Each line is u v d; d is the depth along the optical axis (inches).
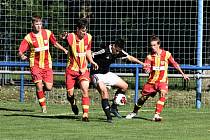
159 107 1098.7
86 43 1096.8
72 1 1742.1
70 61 1112.2
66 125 1015.0
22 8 1688.0
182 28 1708.9
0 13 1675.7
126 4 1754.4
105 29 1763.0
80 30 1091.9
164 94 1101.7
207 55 1765.5
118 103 1124.5
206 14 1759.4
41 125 1013.2
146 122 1074.7
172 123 1066.7
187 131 961.5
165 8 1739.7
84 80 1084.5
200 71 1414.9
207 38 1768.0
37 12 1705.2
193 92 1578.5
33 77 1210.0
